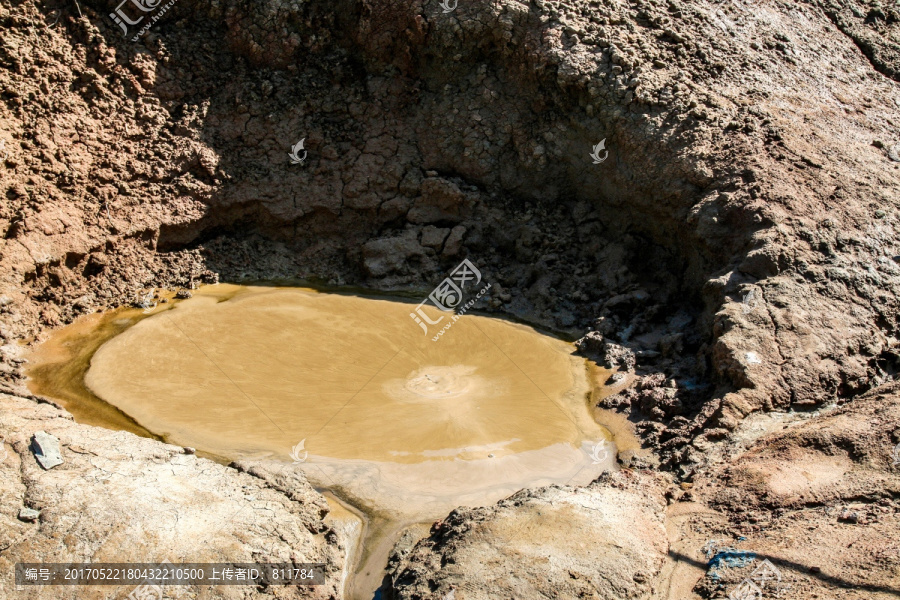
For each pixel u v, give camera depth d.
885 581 5.85
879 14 15.20
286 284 12.29
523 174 12.38
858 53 14.31
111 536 6.88
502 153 12.41
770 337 9.16
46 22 11.86
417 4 12.31
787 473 7.58
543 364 10.54
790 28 13.96
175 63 12.71
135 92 12.40
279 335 10.98
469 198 12.38
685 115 11.36
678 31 12.44
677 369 9.93
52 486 7.37
